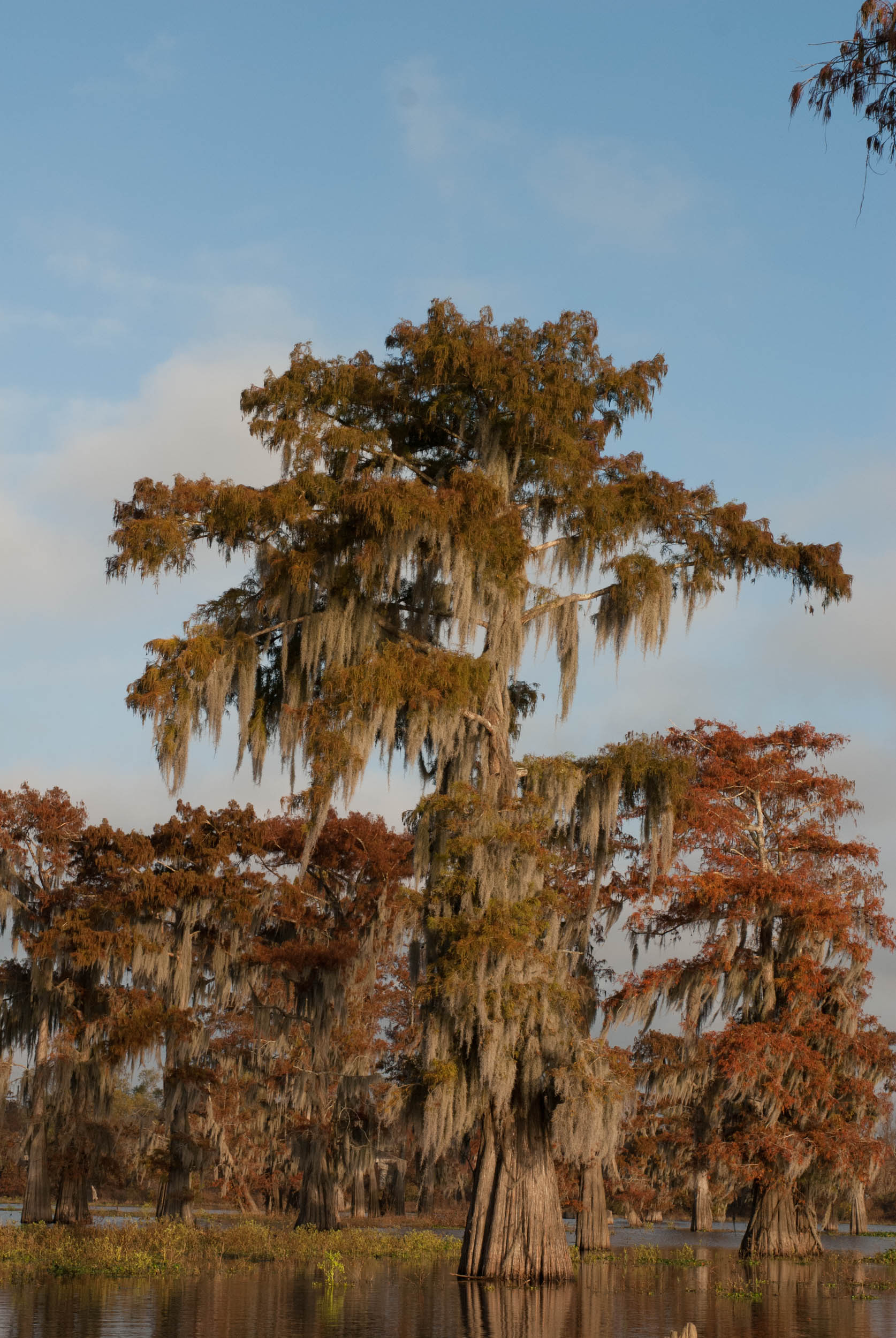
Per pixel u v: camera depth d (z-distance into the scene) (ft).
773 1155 107.76
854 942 112.88
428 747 96.94
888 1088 114.62
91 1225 126.93
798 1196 115.75
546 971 78.48
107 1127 131.23
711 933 116.88
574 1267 101.14
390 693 80.64
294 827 146.30
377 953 144.15
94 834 131.64
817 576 97.25
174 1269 89.15
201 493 86.38
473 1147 87.97
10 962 132.87
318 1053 131.23
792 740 126.31
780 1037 109.09
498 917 77.10
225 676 86.43
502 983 76.18
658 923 120.88
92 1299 70.74
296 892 136.36
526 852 79.56
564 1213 241.76
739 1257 116.16
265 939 139.33
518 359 89.35
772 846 124.88
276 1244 109.19
